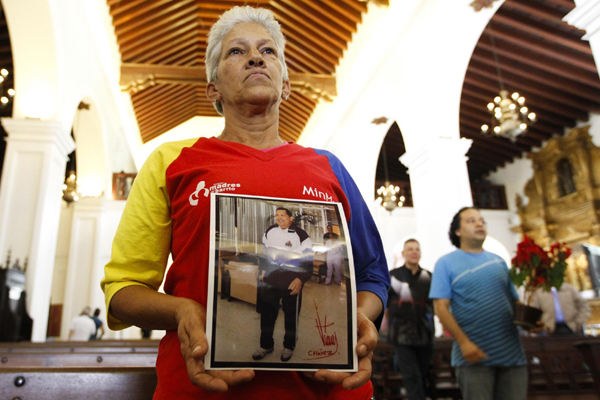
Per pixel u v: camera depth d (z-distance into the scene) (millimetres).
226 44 1134
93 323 7434
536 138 12211
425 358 3945
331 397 821
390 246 12570
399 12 7430
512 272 2859
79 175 10172
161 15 8875
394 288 4016
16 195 5984
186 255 863
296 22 9359
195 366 681
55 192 6395
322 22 8914
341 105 10109
